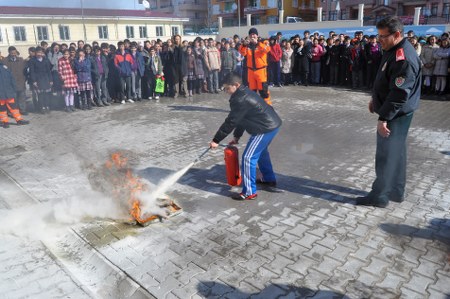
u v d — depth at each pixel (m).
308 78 15.13
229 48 13.52
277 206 4.43
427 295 2.84
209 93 13.34
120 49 11.39
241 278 3.12
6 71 8.77
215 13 56.44
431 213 4.14
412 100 3.82
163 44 12.65
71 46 10.84
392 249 3.46
